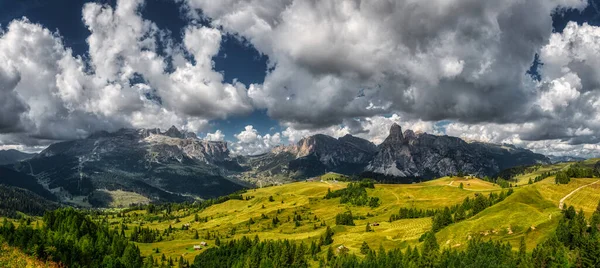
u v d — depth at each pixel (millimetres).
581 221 176375
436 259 173250
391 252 187875
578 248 158500
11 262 181625
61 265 196750
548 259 151000
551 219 199625
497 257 162375
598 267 140750
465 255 169750
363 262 184250
